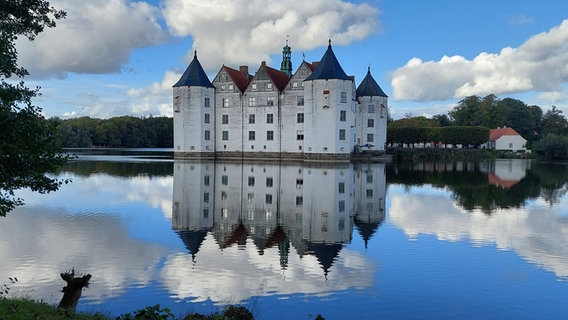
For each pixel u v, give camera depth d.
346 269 12.93
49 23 19.44
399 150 76.25
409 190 31.05
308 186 32.12
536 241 16.41
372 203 24.94
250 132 67.62
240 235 17.02
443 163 66.69
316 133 60.28
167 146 160.50
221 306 10.21
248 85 67.31
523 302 10.70
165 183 33.81
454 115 128.50
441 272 12.75
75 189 30.12
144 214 21.06
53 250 14.49
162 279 11.92
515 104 130.88
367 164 57.75
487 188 33.12
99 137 142.12
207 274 12.38
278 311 10.01
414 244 15.81
